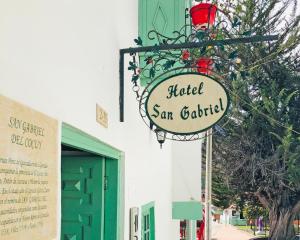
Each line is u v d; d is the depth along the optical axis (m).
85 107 2.85
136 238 4.59
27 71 1.92
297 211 19.56
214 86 3.54
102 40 3.37
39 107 2.05
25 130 1.86
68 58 2.51
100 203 3.66
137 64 4.69
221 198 21.44
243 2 15.80
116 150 3.89
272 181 18.72
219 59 3.79
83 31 2.83
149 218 6.38
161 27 4.66
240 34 3.97
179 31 4.23
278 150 17.50
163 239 7.98
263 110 17.84
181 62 4.02
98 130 3.19
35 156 1.95
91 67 3.03
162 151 7.90
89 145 3.00
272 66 17.56
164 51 4.11
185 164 9.92
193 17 4.05
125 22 4.30
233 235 28.70
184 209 9.67
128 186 4.47
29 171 1.88
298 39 16.83
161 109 3.60
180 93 3.59
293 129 18.11
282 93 17.20
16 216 1.74
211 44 3.71
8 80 1.74
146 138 5.95
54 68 2.27
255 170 18.42
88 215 3.64
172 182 9.84
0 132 1.64
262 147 18.62
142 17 4.78
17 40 1.83
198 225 17.33
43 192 2.03
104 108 3.39
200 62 3.77
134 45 4.78
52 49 2.25
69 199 3.68
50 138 2.15
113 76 3.76
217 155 19.69
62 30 2.41
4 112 1.68
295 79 17.77
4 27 1.72
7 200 1.67
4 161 1.66
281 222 19.50
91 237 3.61
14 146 1.75
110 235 3.76
